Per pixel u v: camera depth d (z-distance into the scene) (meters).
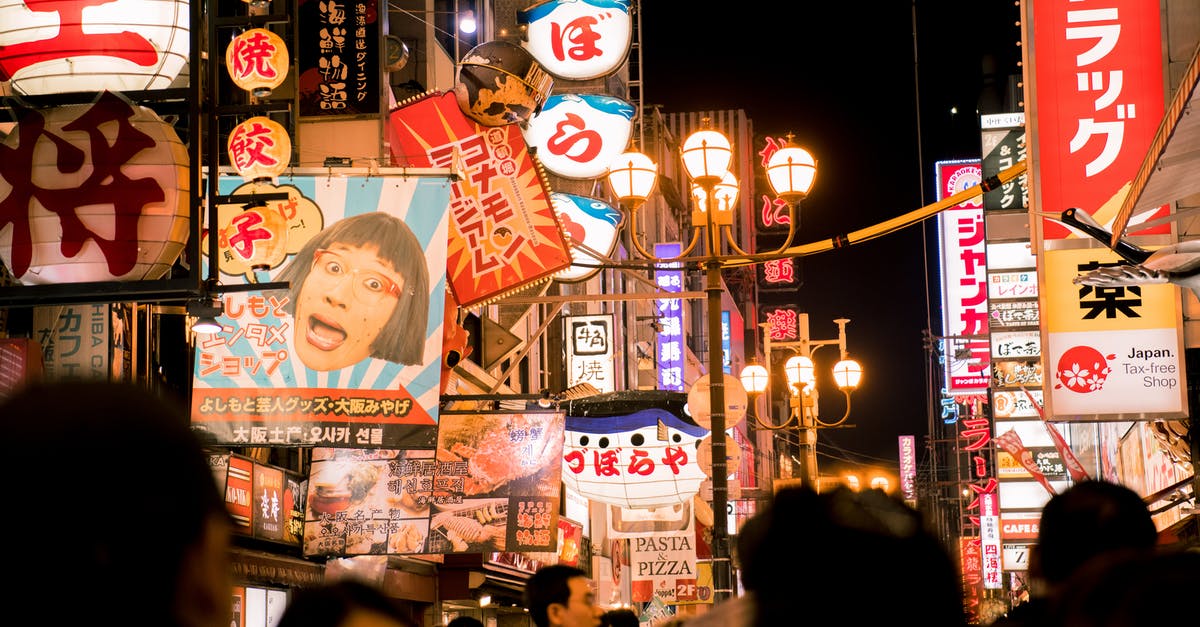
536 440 15.84
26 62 9.38
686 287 52.41
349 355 12.44
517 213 15.24
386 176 12.66
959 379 42.66
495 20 26.73
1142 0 14.41
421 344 12.48
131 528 1.34
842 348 26.77
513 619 28.69
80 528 1.32
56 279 9.27
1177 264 11.27
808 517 2.47
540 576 6.89
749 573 2.52
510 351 23.22
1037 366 26.09
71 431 1.34
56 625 1.32
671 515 18.12
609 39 20.88
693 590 17.75
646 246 45.19
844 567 2.41
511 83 15.14
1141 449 22.16
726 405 16.58
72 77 9.40
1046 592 3.57
